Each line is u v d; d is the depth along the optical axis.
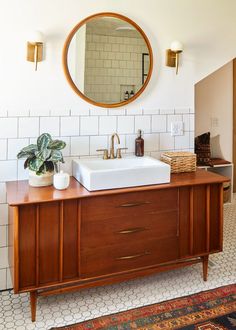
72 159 2.38
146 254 2.13
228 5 2.73
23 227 1.81
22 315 2.01
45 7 2.19
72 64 2.30
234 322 1.92
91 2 2.30
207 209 2.26
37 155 2.01
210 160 4.25
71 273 1.96
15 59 2.16
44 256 1.88
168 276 2.46
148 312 2.02
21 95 2.20
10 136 2.20
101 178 1.98
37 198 1.83
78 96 2.35
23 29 2.15
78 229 1.94
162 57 2.57
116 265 2.06
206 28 2.68
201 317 1.97
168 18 2.55
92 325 1.91
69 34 2.26
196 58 2.69
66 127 2.34
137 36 2.46
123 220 2.04
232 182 4.41
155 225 2.13
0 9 2.09
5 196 2.22
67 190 1.99
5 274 2.28
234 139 4.69
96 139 2.44
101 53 2.37
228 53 2.78
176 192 2.17
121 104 2.47
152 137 2.62
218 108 4.44
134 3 2.43
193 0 2.61
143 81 2.52
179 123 2.70
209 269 2.57
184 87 2.68
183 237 2.22
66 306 2.09
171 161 2.43
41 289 1.94
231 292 2.24
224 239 3.18
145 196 2.08
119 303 2.12
